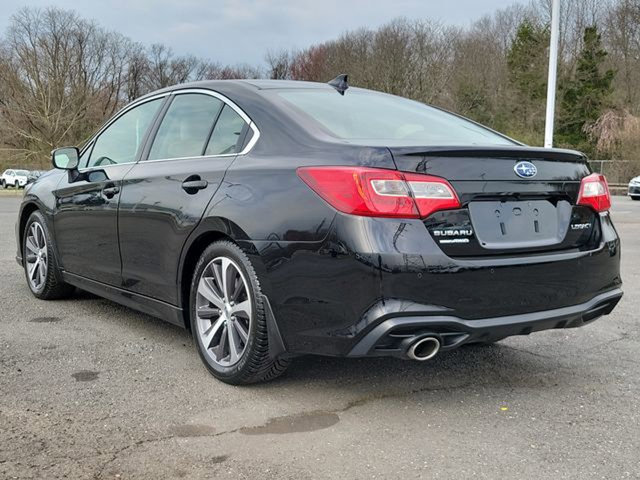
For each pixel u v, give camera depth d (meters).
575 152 3.23
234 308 3.16
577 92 44.81
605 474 2.40
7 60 51.28
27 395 3.07
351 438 2.68
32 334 4.11
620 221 14.34
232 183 3.18
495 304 2.79
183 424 2.78
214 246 3.25
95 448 2.54
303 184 2.86
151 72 72.12
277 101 3.40
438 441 2.66
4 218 13.83
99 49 56.75
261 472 2.38
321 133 3.08
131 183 3.89
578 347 4.07
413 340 2.63
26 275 5.25
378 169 2.68
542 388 3.32
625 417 2.95
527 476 2.37
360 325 2.65
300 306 2.83
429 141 3.20
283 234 2.87
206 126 3.65
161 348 3.86
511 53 50.72
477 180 2.81
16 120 50.03
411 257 2.62
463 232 2.75
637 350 4.02
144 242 3.73
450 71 53.62
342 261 2.67
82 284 4.52
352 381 3.36
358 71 55.03
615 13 47.50
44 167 49.22
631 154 34.12
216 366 3.29
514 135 44.97
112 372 3.42
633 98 44.44
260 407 2.98
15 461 2.41
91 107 52.97
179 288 3.50
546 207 3.05
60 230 4.68
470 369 3.60
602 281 3.19
